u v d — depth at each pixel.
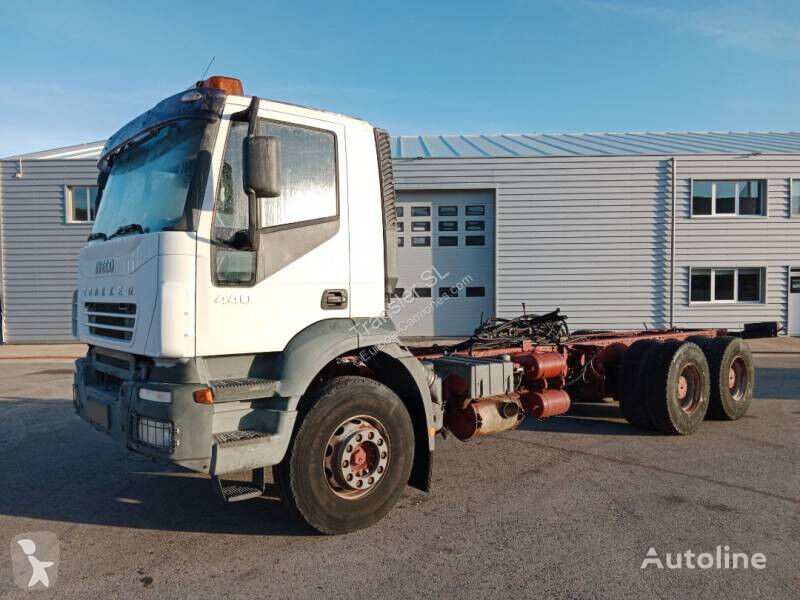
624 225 19.11
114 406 4.12
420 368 4.70
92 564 3.87
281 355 4.05
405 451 4.51
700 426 7.75
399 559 3.91
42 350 17.94
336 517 4.20
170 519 4.63
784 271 19.28
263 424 3.95
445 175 18.97
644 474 5.69
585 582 3.60
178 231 3.68
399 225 19.27
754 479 5.52
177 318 3.64
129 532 4.38
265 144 3.63
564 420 8.17
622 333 8.91
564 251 19.12
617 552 4.00
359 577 3.67
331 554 3.98
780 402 9.36
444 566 3.81
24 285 19.52
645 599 3.40
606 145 21.80
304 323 4.18
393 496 4.45
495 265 19.16
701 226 19.17
